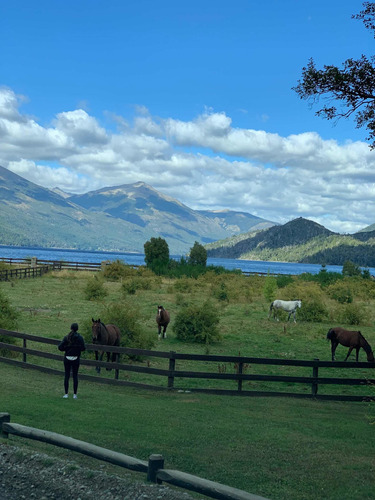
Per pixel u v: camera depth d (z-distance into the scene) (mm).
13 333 16109
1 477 6531
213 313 22922
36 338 15602
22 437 8188
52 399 11547
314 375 13906
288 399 13695
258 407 12445
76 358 11898
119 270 56500
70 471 6707
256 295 45531
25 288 41031
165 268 64812
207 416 11062
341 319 30922
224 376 13898
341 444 9336
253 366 18062
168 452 8305
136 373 16453
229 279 56969
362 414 12234
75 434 8797
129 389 14016
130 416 10492
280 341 23281
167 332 24953
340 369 18125
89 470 6723
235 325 27828
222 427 10141
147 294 42438
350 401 13852
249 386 15383
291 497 6727
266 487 7047
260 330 26359
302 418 11438
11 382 13242
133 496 5926
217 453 8453
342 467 7996
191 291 45531
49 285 45094
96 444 8344
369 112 11734
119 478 6410
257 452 8609
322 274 58375
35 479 6496
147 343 18891
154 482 6207
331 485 7211
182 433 9500
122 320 18844
